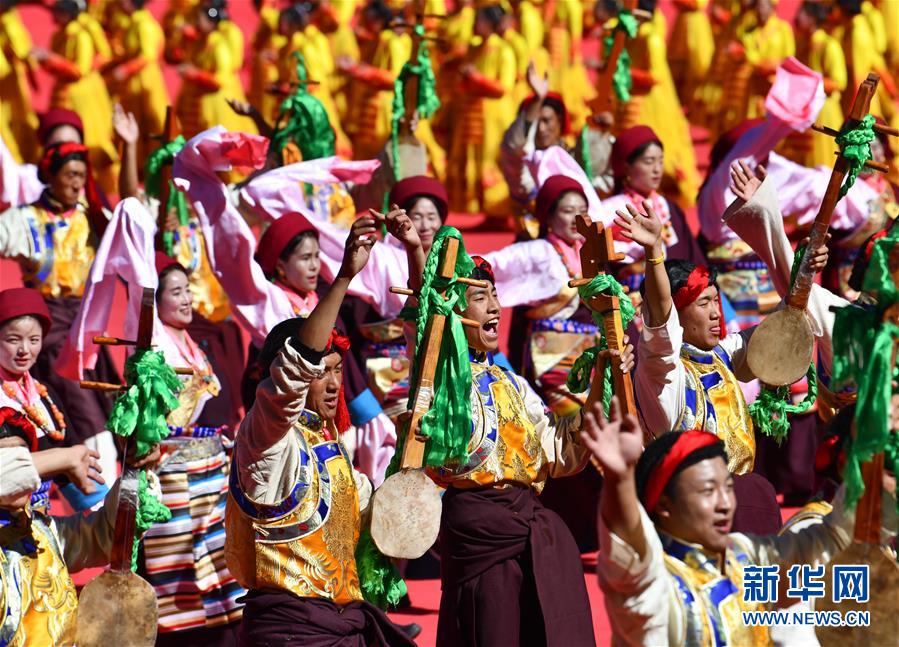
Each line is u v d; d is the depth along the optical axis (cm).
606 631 2300
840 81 5581
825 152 5481
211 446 2180
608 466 1284
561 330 2652
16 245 2780
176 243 2914
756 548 1443
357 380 2445
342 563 1627
